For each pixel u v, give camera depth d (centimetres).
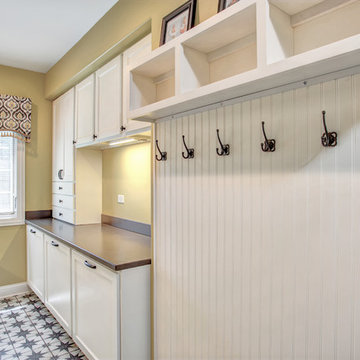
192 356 145
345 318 91
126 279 163
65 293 232
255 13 103
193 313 144
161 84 168
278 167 108
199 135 140
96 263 184
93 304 190
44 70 340
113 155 291
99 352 184
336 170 93
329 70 90
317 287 98
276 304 109
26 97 337
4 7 215
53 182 349
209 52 137
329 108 94
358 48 71
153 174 171
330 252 94
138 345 167
